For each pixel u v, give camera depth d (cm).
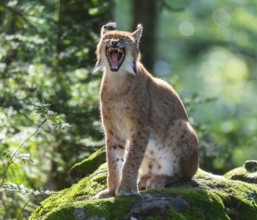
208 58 6075
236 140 3678
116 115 1714
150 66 3534
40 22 2661
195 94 2789
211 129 3669
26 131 2277
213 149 2717
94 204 1536
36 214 1666
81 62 2523
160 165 1762
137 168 1669
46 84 2431
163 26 5912
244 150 3656
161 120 1752
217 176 1806
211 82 5922
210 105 5222
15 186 1579
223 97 5741
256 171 1866
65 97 2381
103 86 1720
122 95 1698
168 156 1750
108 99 1711
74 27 2558
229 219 1603
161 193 1593
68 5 2742
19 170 2248
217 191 1680
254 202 1691
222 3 5922
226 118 5147
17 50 2489
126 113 1702
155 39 3584
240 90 5825
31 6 2689
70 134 2339
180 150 1742
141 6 3556
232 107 5497
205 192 1619
